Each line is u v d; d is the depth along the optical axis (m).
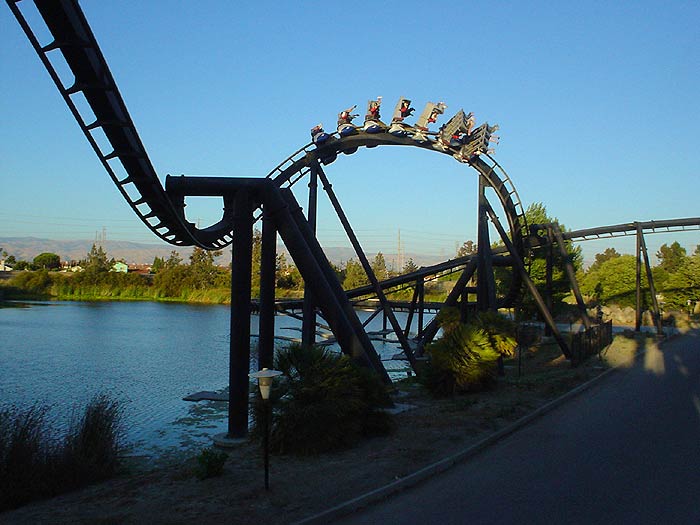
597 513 8.61
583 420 15.54
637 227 42.25
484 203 27.31
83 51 10.83
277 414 12.34
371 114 25.38
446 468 11.31
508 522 8.33
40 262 174.75
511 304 37.25
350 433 12.61
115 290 113.50
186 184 15.25
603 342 34.47
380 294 26.83
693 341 39.22
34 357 38.19
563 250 37.00
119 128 12.84
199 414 20.73
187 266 120.69
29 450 10.29
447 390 19.58
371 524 8.40
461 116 25.23
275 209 15.94
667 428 14.25
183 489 9.87
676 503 8.98
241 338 14.24
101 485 10.91
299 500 9.19
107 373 31.97
